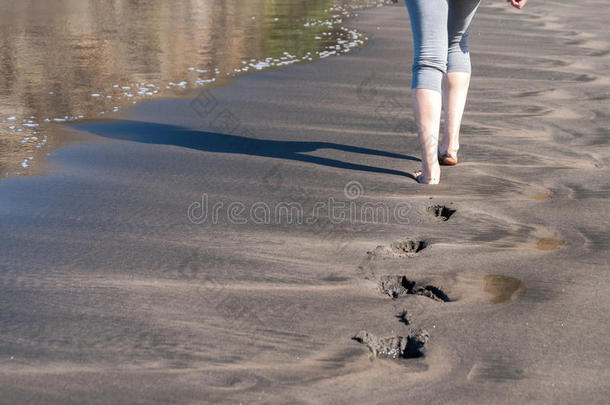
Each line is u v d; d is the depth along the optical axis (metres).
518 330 1.60
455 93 2.79
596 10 8.38
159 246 2.07
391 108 3.87
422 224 2.27
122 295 1.77
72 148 3.07
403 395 1.37
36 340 1.56
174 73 4.82
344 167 2.85
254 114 3.72
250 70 4.95
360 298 1.78
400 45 6.07
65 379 1.41
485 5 8.98
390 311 1.71
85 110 3.77
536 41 6.18
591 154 2.99
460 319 1.66
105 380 1.41
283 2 9.62
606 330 1.60
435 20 2.51
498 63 5.17
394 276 1.91
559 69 4.93
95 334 1.59
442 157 2.87
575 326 1.62
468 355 1.51
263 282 1.85
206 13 8.28
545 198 2.47
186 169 2.80
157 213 2.33
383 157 2.99
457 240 2.13
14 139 3.18
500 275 1.89
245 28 7.10
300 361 1.49
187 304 1.73
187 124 3.50
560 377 1.42
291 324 1.64
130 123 3.51
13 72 4.73
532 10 8.41
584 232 2.16
